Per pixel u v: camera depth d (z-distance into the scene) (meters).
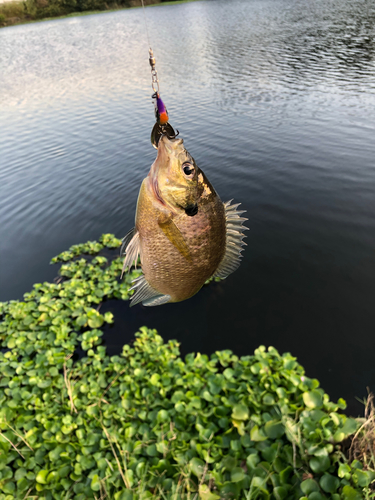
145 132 2.10
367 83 2.27
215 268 0.31
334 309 0.85
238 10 7.01
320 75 2.56
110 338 0.85
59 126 2.36
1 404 0.67
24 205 1.54
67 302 0.94
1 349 0.86
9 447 0.58
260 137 1.81
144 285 0.32
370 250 1.01
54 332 0.85
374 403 0.65
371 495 0.46
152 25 6.77
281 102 2.21
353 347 0.76
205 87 2.69
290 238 1.11
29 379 0.70
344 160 1.50
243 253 1.07
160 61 3.79
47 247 1.27
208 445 0.54
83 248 1.20
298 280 0.95
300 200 1.29
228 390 0.64
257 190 1.38
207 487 0.49
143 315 0.91
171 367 0.70
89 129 2.25
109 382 0.71
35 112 2.69
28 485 0.53
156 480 0.51
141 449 0.56
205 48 4.06
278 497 0.47
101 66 4.00
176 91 2.70
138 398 0.65
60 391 0.69
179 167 0.27
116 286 0.99
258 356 0.69
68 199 1.54
